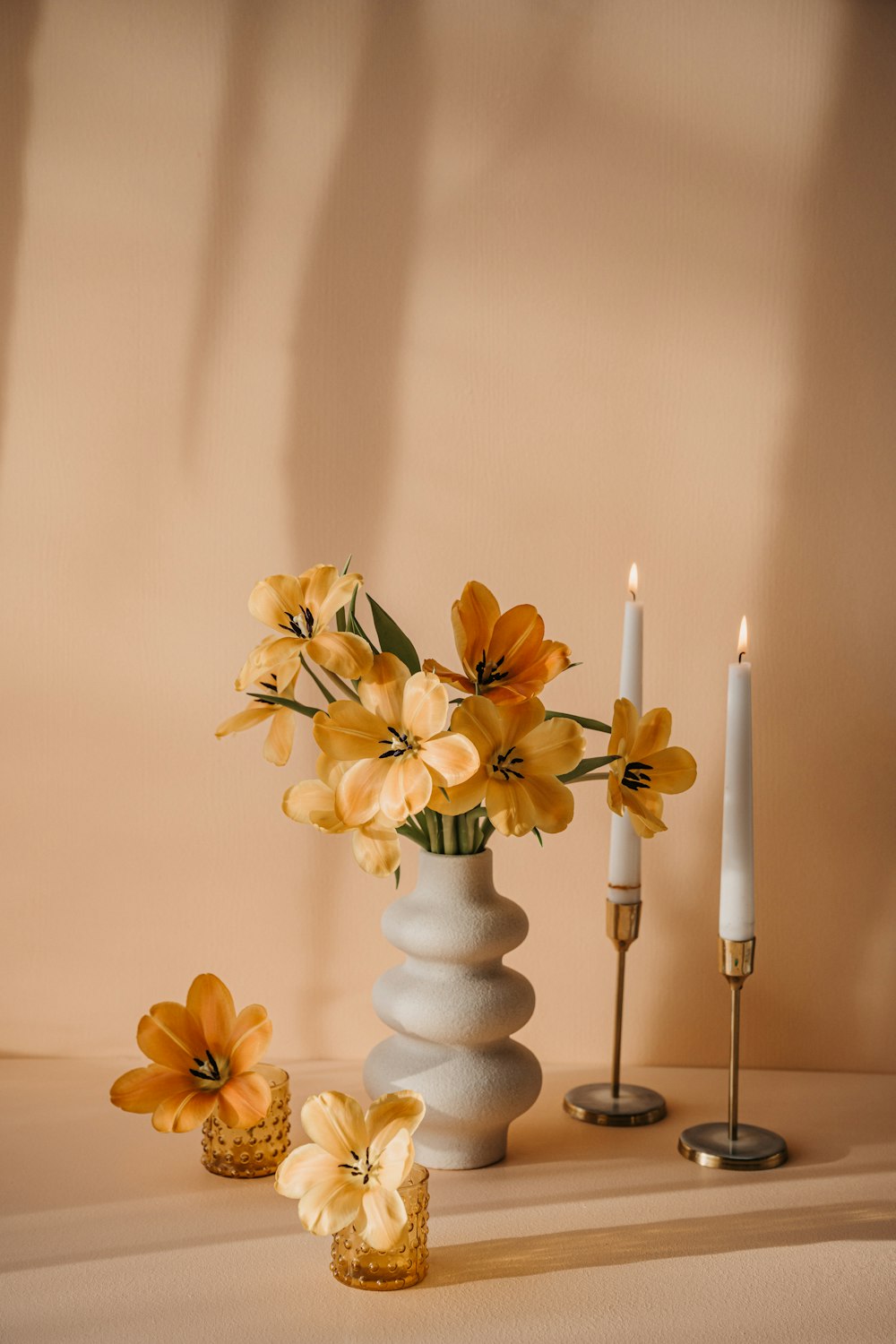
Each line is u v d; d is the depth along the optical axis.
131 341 1.49
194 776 1.51
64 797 1.51
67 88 1.48
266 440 1.50
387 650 1.30
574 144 1.47
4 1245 1.21
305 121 1.48
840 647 1.49
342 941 1.51
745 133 1.47
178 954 1.52
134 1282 1.17
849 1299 1.15
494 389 1.49
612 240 1.48
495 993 1.30
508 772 1.23
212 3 1.47
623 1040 1.52
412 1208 1.16
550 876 1.51
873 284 1.47
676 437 1.49
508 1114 1.30
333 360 1.49
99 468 1.50
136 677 1.51
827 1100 1.45
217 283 1.49
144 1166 1.32
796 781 1.50
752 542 1.49
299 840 1.51
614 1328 1.12
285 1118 1.33
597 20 1.47
